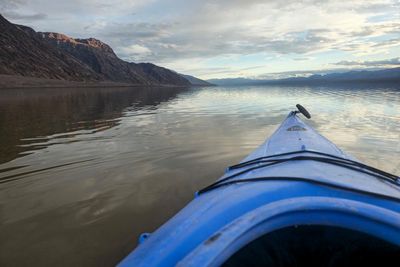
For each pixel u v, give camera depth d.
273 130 10.13
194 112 15.85
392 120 11.88
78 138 8.95
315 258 2.11
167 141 8.50
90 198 4.83
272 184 2.36
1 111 15.68
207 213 2.09
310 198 1.92
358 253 2.08
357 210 1.80
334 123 11.48
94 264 3.29
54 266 3.25
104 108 17.83
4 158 6.89
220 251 1.52
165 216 4.27
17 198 4.84
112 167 6.29
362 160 6.79
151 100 25.33
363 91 33.22
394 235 1.77
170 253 1.72
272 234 2.10
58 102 21.70
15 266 3.26
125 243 3.64
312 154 3.47
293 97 27.47
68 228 3.95
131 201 4.72
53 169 6.17
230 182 2.73
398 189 2.63
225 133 9.66
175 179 5.61
